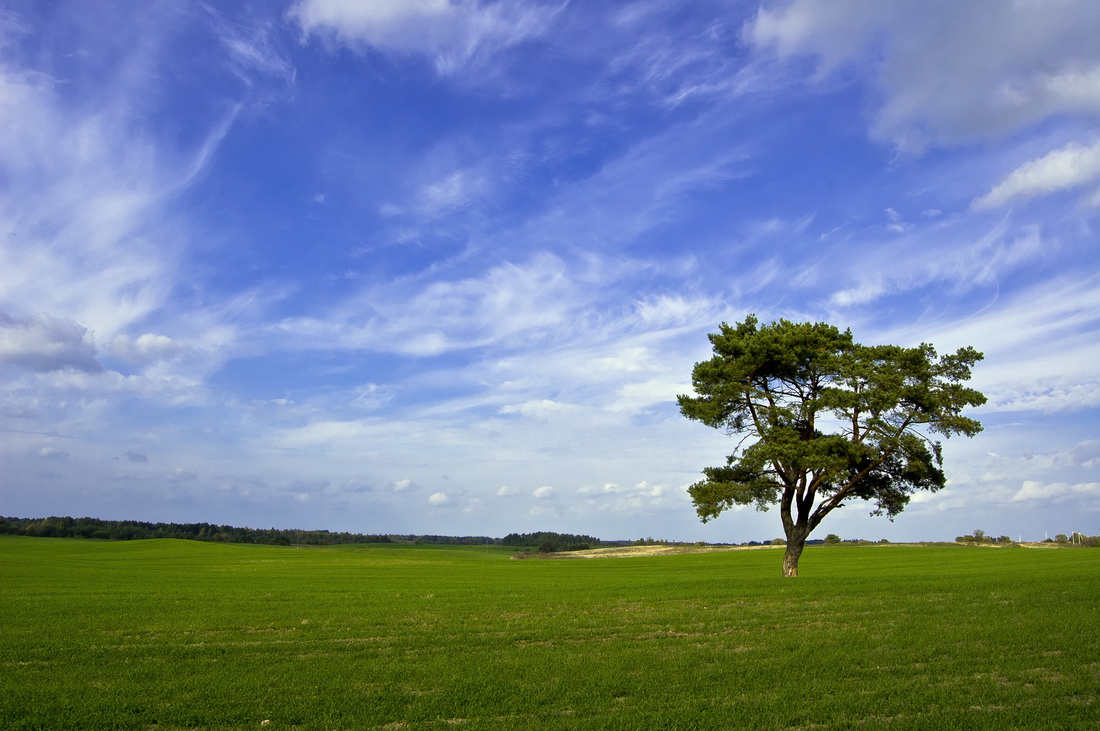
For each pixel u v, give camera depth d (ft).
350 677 47.42
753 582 112.98
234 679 47.06
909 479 134.31
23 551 294.46
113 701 41.52
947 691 41.42
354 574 171.01
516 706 40.50
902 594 87.04
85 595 102.47
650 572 185.06
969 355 130.72
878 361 132.67
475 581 139.23
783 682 44.91
